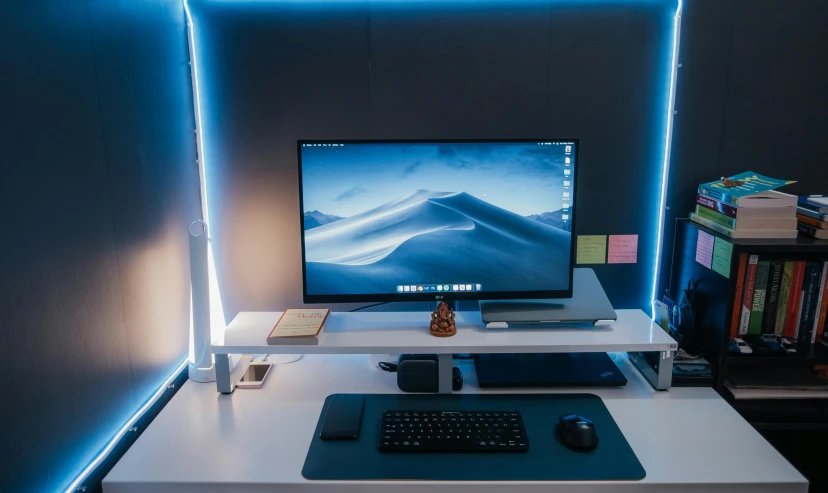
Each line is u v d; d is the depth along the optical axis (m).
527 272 1.57
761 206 1.53
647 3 1.70
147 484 1.18
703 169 1.79
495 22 1.70
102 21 1.28
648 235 1.85
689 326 1.64
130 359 1.41
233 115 1.76
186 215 1.72
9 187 0.99
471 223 1.54
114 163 1.33
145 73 1.48
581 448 1.26
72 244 1.17
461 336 1.53
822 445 1.86
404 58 1.72
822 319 1.59
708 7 1.69
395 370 1.65
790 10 1.69
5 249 0.98
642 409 1.44
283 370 1.67
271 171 1.80
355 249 1.55
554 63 1.73
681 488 1.16
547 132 1.77
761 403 1.56
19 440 1.01
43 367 1.08
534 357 1.69
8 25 0.99
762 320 1.60
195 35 1.71
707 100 1.75
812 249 1.45
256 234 1.84
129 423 1.39
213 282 1.61
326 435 1.31
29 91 1.04
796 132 1.77
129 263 1.40
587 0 1.69
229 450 1.28
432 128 1.76
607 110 1.76
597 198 1.82
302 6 1.69
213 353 1.48
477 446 1.26
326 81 1.73
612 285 1.89
